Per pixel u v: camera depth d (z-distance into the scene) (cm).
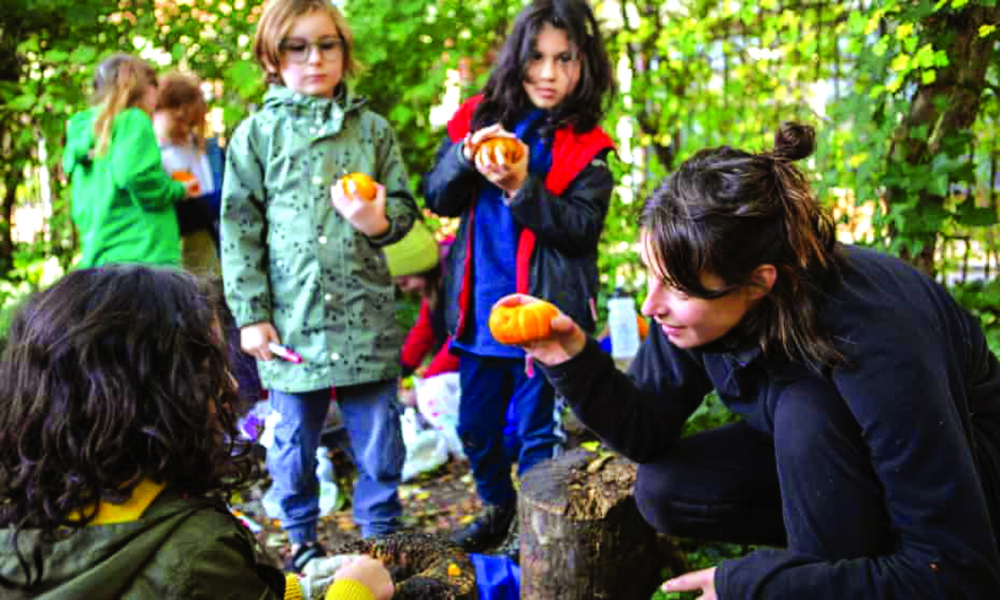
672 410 205
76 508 129
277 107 269
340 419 339
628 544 223
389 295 277
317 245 264
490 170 254
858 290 156
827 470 161
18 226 500
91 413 128
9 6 438
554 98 277
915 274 168
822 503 161
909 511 148
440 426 372
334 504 334
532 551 226
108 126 342
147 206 352
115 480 130
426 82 455
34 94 444
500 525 291
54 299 134
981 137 387
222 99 458
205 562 131
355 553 229
